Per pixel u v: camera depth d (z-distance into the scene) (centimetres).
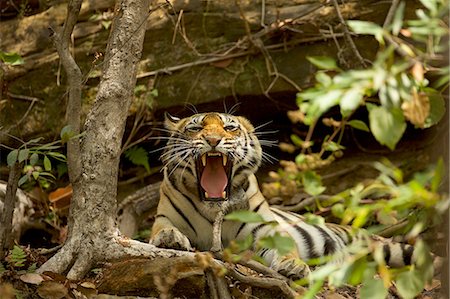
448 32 510
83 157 875
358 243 572
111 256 867
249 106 1395
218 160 1034
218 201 1003
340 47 1346
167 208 1054
